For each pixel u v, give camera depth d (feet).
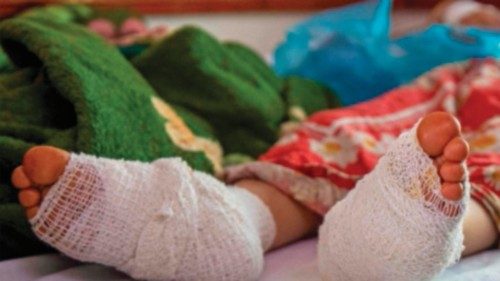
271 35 6.23
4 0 4.42
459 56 4.38
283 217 2.70
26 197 2.04
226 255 2.15
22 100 2.78
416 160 1.98
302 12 6.38
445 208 1.96
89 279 2.23
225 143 3.61
